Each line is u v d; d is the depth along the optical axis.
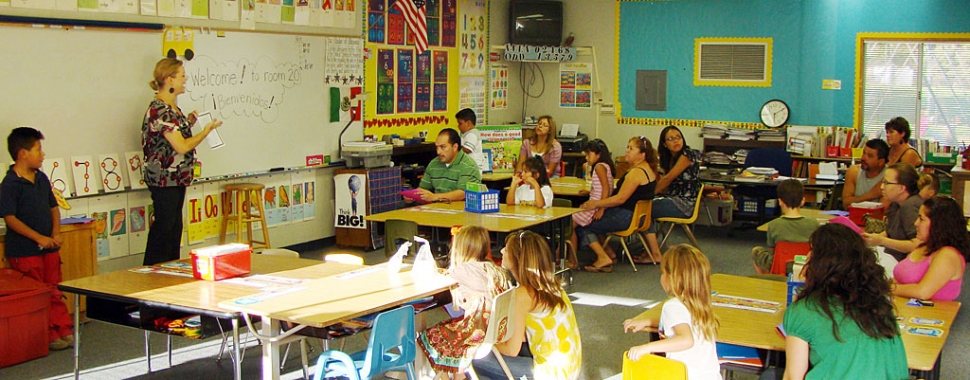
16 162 5.77
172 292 4.43
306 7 8.61
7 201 5.63
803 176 10.92
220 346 5.86
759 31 11.36
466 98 11.40
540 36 11.95
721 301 4.54
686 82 11.82
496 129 10.24
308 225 8.99
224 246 4.88
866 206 7.21
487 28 11.73
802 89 11.22
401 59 10.09
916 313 4.33
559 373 4.16
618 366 5.50
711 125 11.62
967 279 8.00
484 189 7.29
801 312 3.50
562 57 12.13
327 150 9.09
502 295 4.04
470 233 4.58
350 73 9.27
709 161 10.99
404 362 4.14
